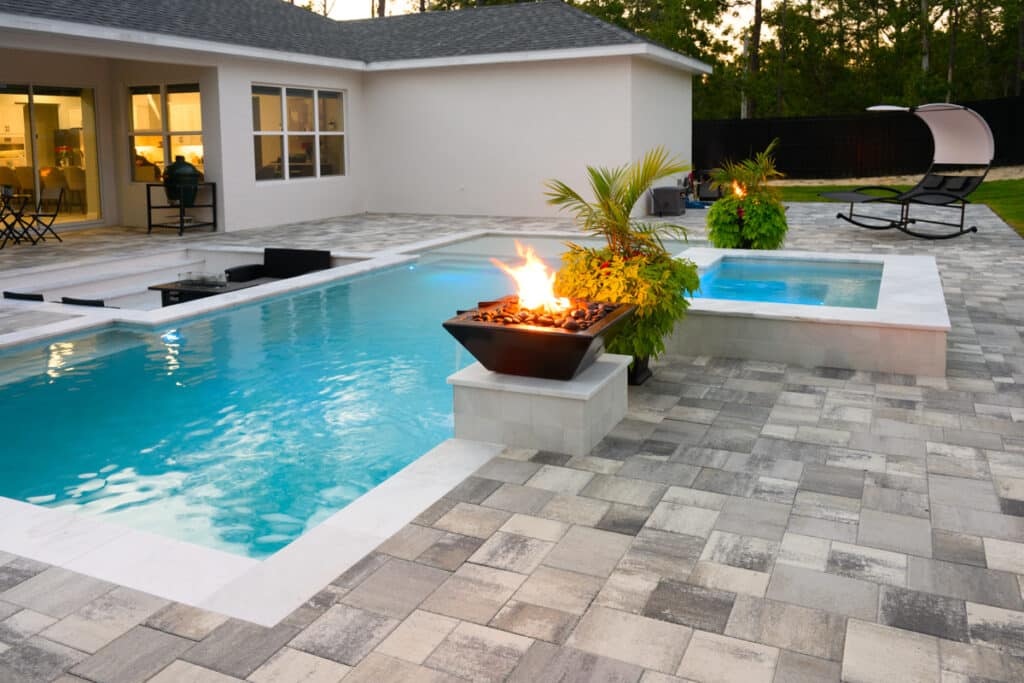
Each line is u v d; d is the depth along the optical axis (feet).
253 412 18.97
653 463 14.28
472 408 15.24
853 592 10.23
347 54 56.75
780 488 13.26
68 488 14.97
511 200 56.24
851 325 19.80
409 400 19.85
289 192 52.90
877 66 94.22
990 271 33.19
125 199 50.96
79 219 49.08
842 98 95.61
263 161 51.21
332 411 19.07
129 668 8.75
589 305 16.37
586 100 52.85
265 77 50.29
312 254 36.32
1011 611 9.80
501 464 14.20
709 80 87.66
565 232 46.39
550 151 54.49
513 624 9.57
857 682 8.53
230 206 48.37
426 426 18.13
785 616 9.71
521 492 13.10
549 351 14.44
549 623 9.59
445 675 8.66
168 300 30.66
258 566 10.84
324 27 62.28
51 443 17.07
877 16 91.66
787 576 10.61
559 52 51.78
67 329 24.43
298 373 21.90
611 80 51.96
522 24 58.23
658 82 56.13
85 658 8.91
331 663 8.85
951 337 23.08
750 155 81.15
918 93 77.97
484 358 15.25
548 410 14.65
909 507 12.55
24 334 23.59
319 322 27.53
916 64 93.76
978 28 97.66
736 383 18.94
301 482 15.26
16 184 45.27
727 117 98.73
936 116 43.37
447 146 57.47
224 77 47.29
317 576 10.61
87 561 10.95
